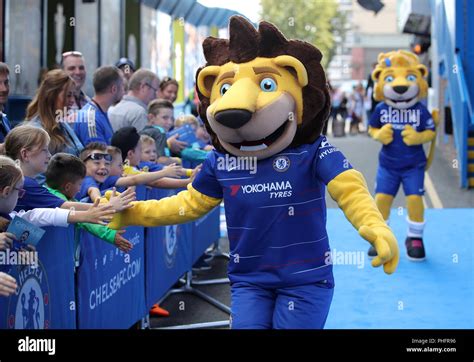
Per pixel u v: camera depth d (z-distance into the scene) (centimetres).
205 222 806
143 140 620
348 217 379
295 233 386
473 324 598
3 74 523
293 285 387
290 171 386
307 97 391
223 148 402
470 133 1348
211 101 405
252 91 381
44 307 386
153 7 1480
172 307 672
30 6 1141
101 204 400
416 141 808
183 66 2138
